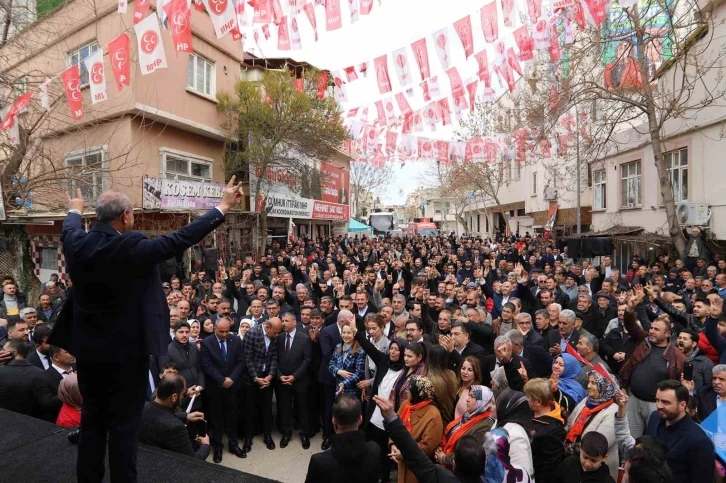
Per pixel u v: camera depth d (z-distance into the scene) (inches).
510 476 122.0
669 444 135.0
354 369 224.5
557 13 271.0
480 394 149.6
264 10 234.1
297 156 764.0
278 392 248.8
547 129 478.3
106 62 499.5
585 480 122.9
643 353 198.4
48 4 486.9
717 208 495.8
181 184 486.0
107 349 84.3
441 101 350.9
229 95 667.4
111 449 89.3
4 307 344.2
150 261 81.6
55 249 480.4
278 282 357.4
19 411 164.2
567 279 400.8
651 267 497.4
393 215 1846.7
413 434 146.3
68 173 435.2
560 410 150.3
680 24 483.5
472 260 606.2
